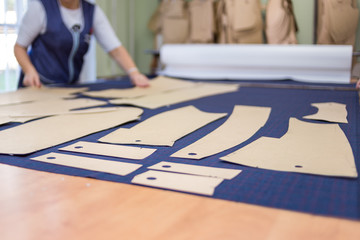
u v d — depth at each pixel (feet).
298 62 6.58
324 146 2.46
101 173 1.95
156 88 5.85
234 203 1.56
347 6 5.87
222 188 1.73
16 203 1.56
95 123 3.19
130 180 1.84
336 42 6.18
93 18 6.12
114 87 6.00
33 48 6.02
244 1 7.67
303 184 1.79
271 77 7.00
